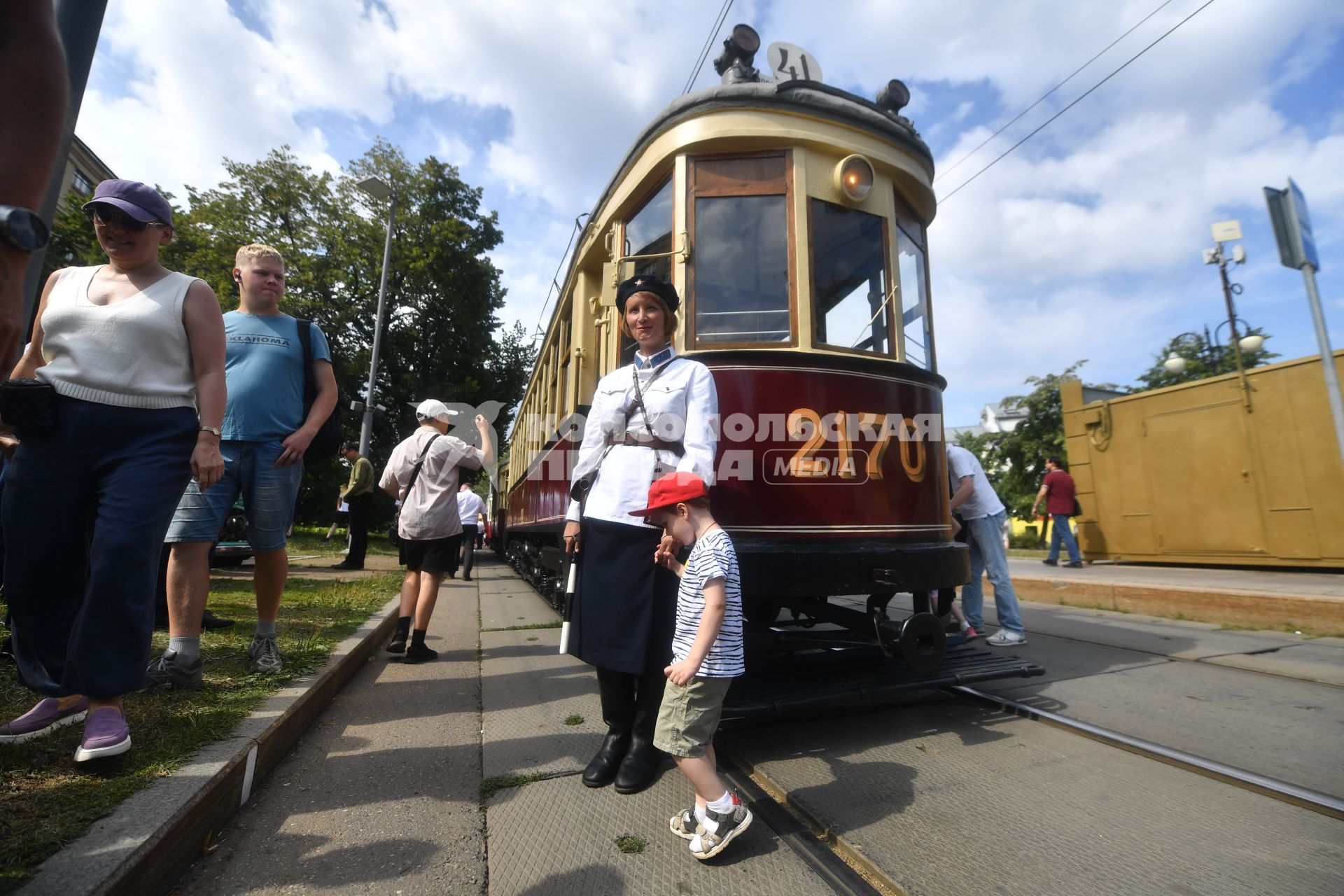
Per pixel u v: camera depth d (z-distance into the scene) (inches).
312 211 877.2
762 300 127.3
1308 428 284.4
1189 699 132.0
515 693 134.8
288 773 92.6
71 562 79.0
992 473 770.8
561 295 218.8
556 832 78.5
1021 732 114.0
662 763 99.6
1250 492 304.2
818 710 125.7
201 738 85.3
